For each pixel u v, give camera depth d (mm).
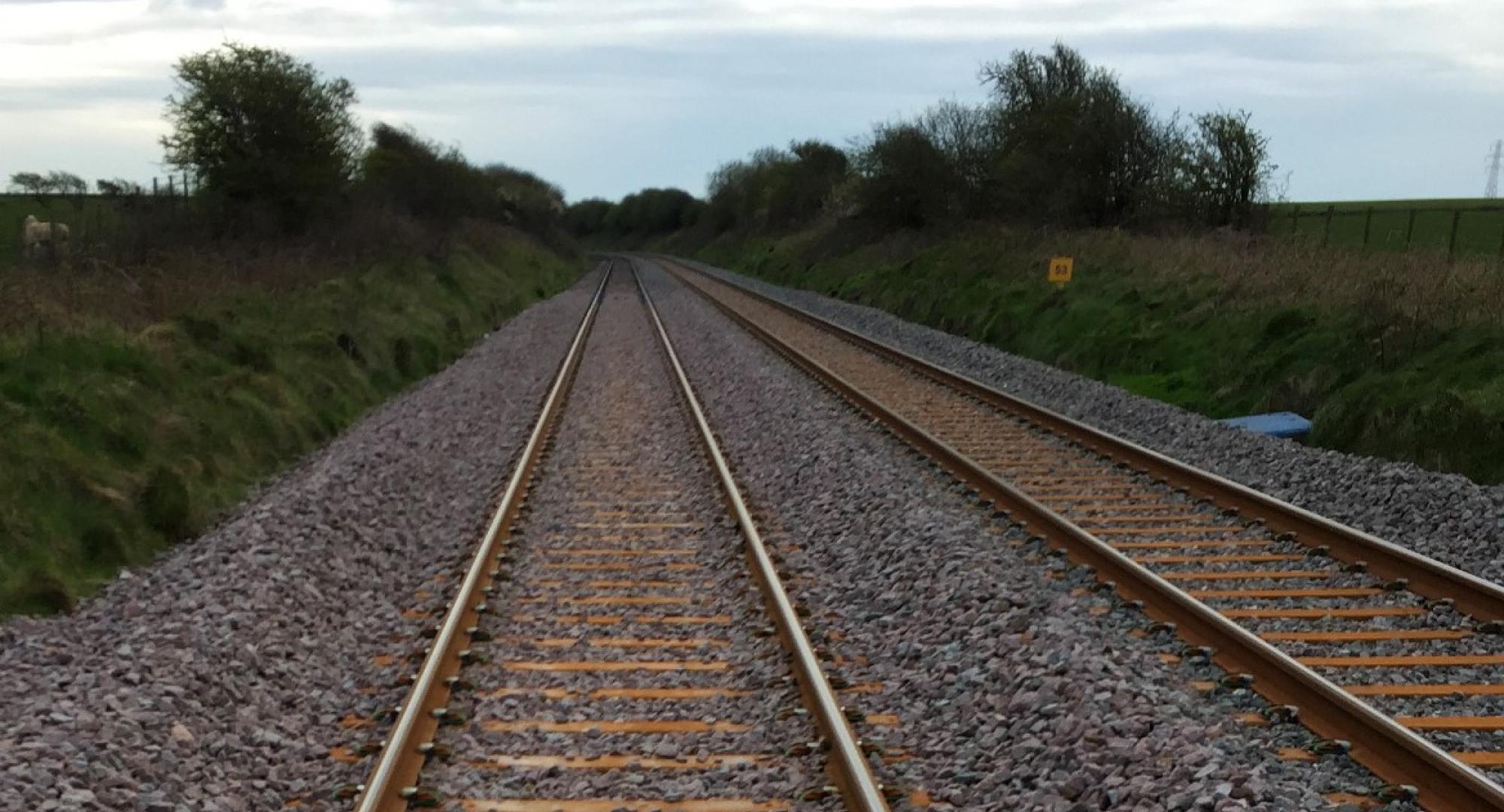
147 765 5941
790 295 50625
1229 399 18156
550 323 35594
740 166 114750
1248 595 8852
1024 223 40750
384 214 40094
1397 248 25469
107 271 20750
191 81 32500
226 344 18016
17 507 10227
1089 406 18516
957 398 19141
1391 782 5711
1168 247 28188
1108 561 9219
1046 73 45875
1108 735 5996
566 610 8820
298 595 8914
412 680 7445
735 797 5871
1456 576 8391
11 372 13227
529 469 13711
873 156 51281
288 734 6785
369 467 13297
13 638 8289
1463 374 14539
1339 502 11820
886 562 9688
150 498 11680
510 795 5898
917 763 6188
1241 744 6133
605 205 171875
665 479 13391
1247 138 33188
